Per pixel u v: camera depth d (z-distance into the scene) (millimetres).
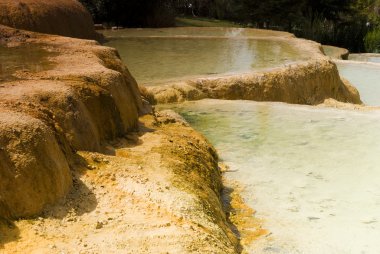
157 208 4031
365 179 5863
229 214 4887
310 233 4594
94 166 4535
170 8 22875
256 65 11672
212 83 9930
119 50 13906
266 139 7191
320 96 11438
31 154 3830
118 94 5828
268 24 29625
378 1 34656
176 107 8969
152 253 3393
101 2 20125
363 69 14758
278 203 5199
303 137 7309
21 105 4469
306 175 5945
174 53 13484
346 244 4426
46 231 3572
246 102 9414
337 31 26844
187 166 5055
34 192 3770
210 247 3605
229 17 30969
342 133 7477
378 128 7754
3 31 8773
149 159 4957
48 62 6590
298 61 12234
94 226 3713
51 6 13109
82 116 4949
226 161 6355
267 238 4457
